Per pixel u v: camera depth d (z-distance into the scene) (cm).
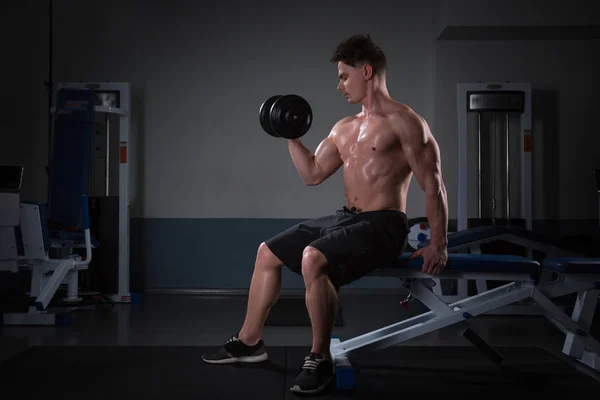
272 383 206
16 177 348
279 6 498
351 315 393
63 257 431
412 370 229
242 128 498
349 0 498
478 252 385
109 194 498
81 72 498
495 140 467
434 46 477
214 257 496
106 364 230
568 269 242
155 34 498
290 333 330
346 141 233
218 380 209
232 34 500
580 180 474
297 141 245
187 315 391
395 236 216
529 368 233
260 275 230
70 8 497
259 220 496
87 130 407
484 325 356
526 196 431
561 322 248
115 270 457
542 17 431
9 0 497
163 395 191
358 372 225
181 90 498
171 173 497
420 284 232
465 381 214
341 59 227
